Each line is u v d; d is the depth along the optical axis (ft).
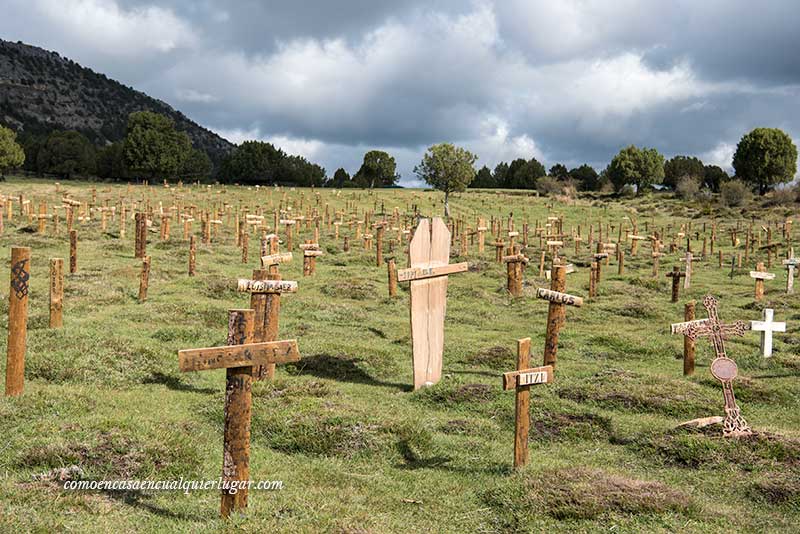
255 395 40.83
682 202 308.40
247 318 22.26
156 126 356.59
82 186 266.77
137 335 56.24
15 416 33.50
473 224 227.20
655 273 114.62
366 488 29.66
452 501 28.63
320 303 76.69
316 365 51.03
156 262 103.50
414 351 47.24
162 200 226.17
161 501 26.61
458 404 43.32
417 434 35.96
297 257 126.11
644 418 40.47
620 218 261.85
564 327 71.26
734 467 32.14
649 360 57.11
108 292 73.82
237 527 22.40
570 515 26.03
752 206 285.64
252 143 394.11
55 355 45.03
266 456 33.24
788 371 51.47
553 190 350.43
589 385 45.03
